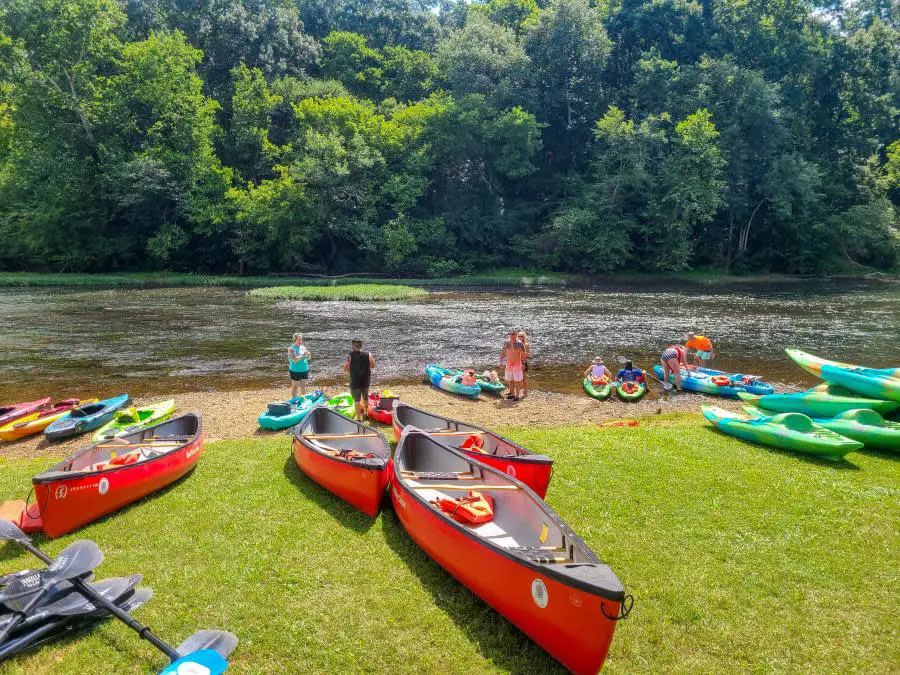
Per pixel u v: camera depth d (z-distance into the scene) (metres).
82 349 20.48
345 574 6.00
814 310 31.45
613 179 49.16
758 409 12.52
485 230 54.81
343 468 7.51
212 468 8.94
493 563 5.25
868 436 9.56
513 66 54.50
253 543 6.60
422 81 67.88
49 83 46.94
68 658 4.81
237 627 5.17
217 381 16.28
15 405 12.95
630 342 22.17
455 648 4.95
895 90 61.00
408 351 20.33
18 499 7.86
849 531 6.85
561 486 8.09
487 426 12.38
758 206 52.31
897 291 41.28
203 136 49.84
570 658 4.64
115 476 7.25
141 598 5.44
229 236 51.28
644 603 5.52
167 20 62.66
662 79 52.41
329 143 47.00
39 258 50.28
